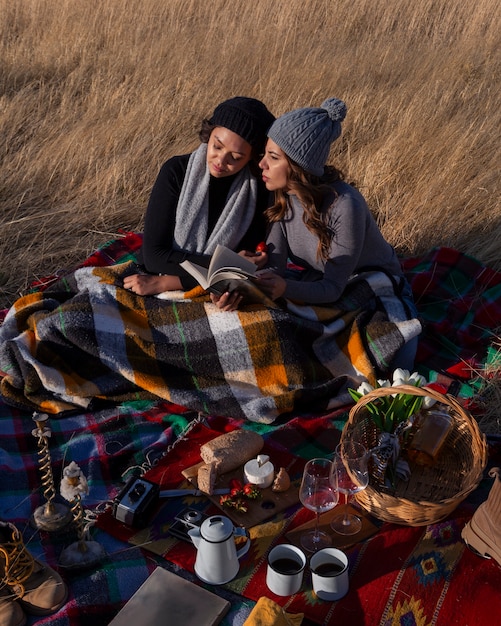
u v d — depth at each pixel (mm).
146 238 4254
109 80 8023
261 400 3945
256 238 4301
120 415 3949
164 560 3096
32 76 8375
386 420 3391
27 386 3980
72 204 5961
